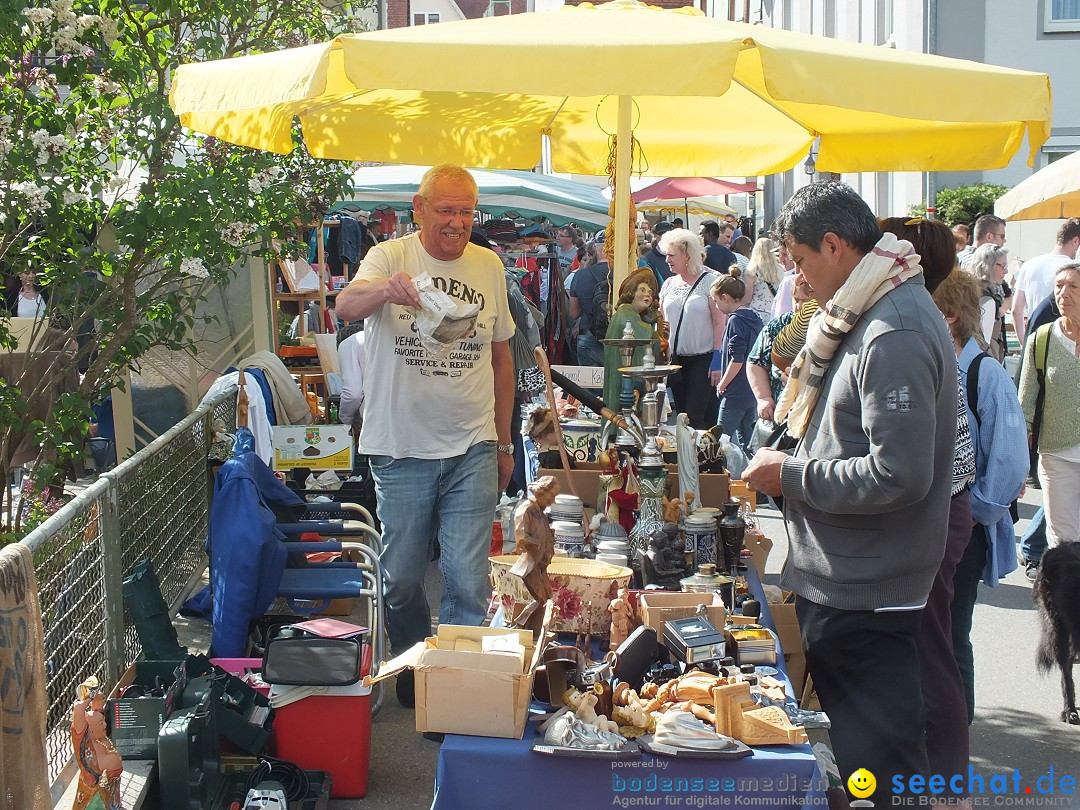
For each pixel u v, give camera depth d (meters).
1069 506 5.98
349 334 7.78
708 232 13.98
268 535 4.51
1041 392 5.96
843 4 21.27
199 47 5.73
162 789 3.36
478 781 2.74
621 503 4.02
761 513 8.77
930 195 16.22
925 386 2.82
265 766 3.75
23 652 2.92
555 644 3.10
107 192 6.00
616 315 4.80
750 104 6.16
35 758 2.97
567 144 6.78
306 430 6.25
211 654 4.45
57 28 5.11
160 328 5.98
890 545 2.97
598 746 2.70
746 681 2.98
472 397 4.57
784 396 3.31
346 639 4.13
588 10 4.42
